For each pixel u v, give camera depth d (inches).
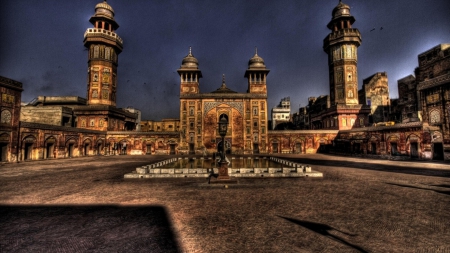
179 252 141.5
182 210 227.9
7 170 567.2
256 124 1294.3
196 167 574.2
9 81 761.6
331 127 1368.1
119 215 213.2
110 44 1333.7
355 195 288.8
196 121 1288.1
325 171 519.8
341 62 1312.7
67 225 188.5
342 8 1343.5
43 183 384.5
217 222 193.6
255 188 337.1
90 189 333.7
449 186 343.6
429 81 789.9
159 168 529.0
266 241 157.1
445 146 737.0
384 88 1499.8
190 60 1371.8
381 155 931.3
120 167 635.5
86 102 1417.3
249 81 1352.1
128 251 143.1
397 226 183.9
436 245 150.8
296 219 200.4
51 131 921.5
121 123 1457.9
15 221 198.4
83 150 1095.0
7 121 754.8
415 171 506.6
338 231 174.4
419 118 1052.5
